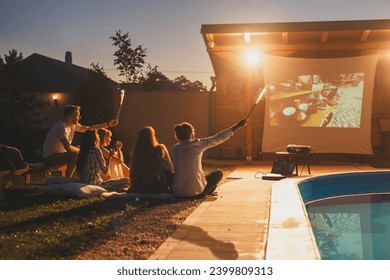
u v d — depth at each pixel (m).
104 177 7.37
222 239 4.19
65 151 7.61
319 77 12.43
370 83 12.23
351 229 5.88
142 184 6.43
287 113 12.55
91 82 14.81
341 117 12.34
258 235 4.32
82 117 14.67
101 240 4.25
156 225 4.80
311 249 3.79
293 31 11.34
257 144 13.49
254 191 7.00
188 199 6.24
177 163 6.25
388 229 5.88
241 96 13.53
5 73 15.42
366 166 11.09
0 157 6.76
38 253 3.84
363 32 11.47
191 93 14.53
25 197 6.61
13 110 15.03
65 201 6.21
